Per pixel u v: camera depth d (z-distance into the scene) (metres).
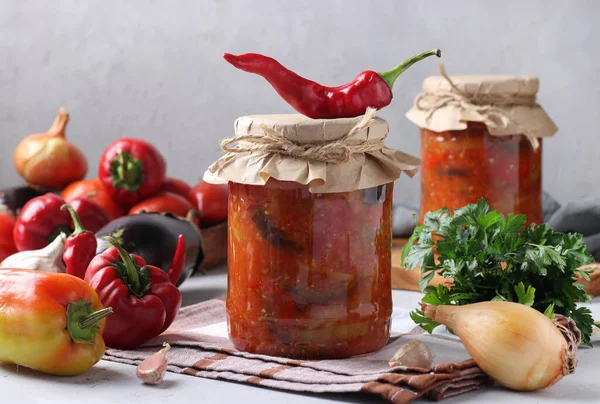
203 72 1.37
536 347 0.75
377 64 1.32
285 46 1.34
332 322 0.79
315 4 1.32
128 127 1.40
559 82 1.27
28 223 1.00
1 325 0.78
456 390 0.76
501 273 0.84
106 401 0.76
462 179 1.04
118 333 0.83
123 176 1.09
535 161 1.05
